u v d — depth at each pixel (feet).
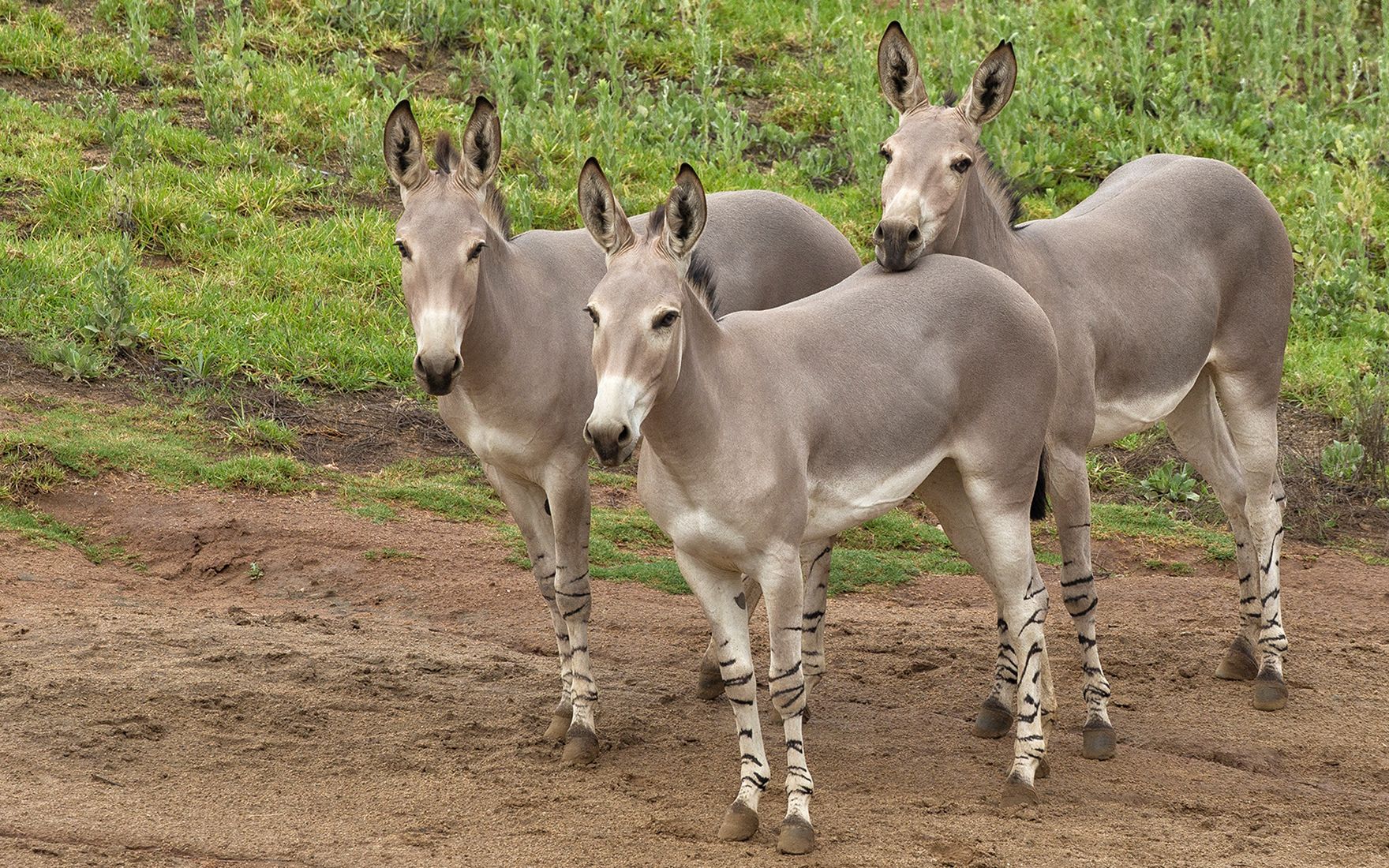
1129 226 61.72
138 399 89.30
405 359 97.76
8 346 90.94
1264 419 65.87
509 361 52.29
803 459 45.27
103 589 68.69
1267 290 65.21
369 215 111.65
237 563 73.87
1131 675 67.21
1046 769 53.36
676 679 63.77
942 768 54.24
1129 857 45.91
